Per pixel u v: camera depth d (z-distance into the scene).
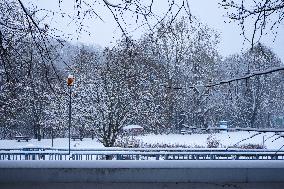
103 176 4.31
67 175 4.32
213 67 44.88
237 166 4.34
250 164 4.36
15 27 4.64
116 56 20.78
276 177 4.32
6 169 4.33
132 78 23.31
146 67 22.20
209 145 25.94
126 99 23.83
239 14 4.43
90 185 4.31
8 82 5.04
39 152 15.60
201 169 4.33
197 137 37.19
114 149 17.17
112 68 23.34
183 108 34.88
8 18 4.65
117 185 4.31
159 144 29.09
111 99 23.72
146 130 35.31
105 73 23.72
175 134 39.44
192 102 33.16
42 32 4.46
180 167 4.33
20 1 4.18
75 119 25.17
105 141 24.20
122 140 26.53
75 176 4.32
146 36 4.42
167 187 4.30
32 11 4.45
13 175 4.32
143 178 4.30
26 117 37.25
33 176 4.32
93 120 23.97
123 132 26.80
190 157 15.01
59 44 4.60
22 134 44.47
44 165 4.34
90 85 24.06
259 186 4.33
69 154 15.69
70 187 4.32
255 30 4.44
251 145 24.28
